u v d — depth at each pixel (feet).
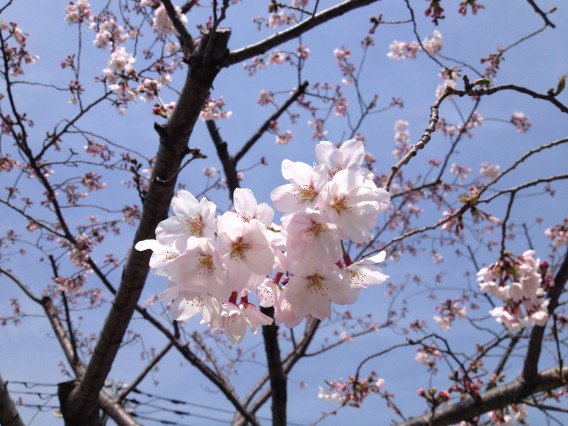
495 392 15.70
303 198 5.49
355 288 5.57
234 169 21.03
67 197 21.90
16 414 14.83
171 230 5.62
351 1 11.07
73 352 18.17
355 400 16.99
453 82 23.11
